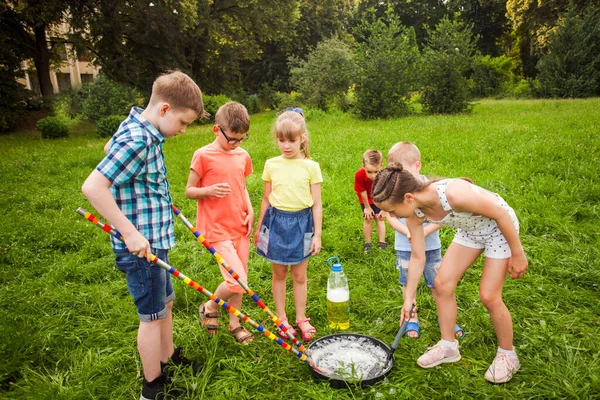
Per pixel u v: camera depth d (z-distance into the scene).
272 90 30.55
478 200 2.37
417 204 2.48
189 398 2.57
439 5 43.03
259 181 7.43
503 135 9.94
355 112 18.41
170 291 2.71
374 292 3.81
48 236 5.21
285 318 3.35
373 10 18.23
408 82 18.09
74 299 3.78
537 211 5.20
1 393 2.66
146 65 24.31
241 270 3.03
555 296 3.44
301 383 2.66
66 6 19.75
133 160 2.21
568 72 25.48
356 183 4.59
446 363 2.79
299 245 3.13
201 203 3.14
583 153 7.33
